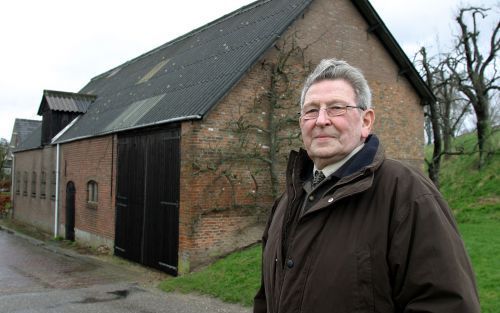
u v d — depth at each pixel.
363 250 1.75
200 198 10.26
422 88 14.26
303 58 12.08
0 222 25.17
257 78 11.30
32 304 8.12
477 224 12.04
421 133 14.48
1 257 13.95
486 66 15.95
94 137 15.33
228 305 7.68
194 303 7.89
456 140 22.08
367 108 2.12
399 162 1.92
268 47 11.08
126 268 11.92
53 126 19.11
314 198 1.99
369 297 1.72
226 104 10.73
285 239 2.09
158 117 11.48
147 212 11.89
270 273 2.21
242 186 10.96
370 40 13.54
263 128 11.34
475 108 16.73
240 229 10.84
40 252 14.99
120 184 13.47
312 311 1.79
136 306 7.88
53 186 19.27
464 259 1.69
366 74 13.34
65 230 17.91
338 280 1.76
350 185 1.85
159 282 9.98
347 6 13.13
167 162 11.12
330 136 2.02
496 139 18.03
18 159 25.77
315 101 2.08
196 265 10.16
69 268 12.02
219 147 10.58
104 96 19.62
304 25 12.21
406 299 1.70
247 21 14.07
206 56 13.70
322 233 1.87
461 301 1.57
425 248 1.67
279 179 11.53
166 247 10.96
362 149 1.99
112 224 13.90
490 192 14.99
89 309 7.74
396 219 1.75
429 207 1.72
